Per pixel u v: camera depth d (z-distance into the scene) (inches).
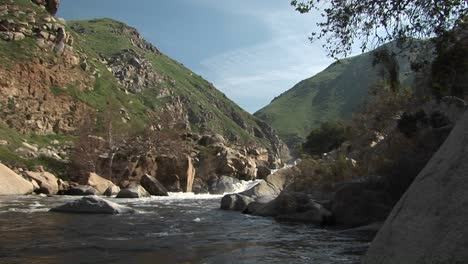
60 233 515.2
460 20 460.4
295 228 639.1
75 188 1380.4
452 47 505.7
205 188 1956.2
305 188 1099.9
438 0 453.4
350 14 488.4
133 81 4707.2
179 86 5748.0
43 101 2358.5
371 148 1161.4
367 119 1428.4
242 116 6638.8
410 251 155.6
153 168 1854.1
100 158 1868.8
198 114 5206.7
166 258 378.6
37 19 2691.9
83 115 2481.5
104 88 3078.2
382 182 726.5
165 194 1563.7
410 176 707.4
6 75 2231.8
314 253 422.9
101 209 759.7
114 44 5713.6
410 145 844.6
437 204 159.0
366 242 503.2
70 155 1902.1
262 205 866.8
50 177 1478.8
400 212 176.7
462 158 162.9
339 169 1047.6
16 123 2117.4
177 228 603.5
